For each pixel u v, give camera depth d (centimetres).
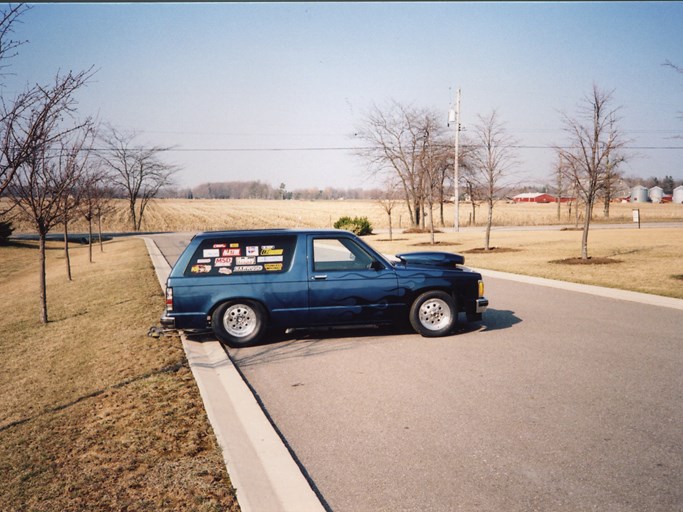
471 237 3484
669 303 1022
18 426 521
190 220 7631
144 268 1897
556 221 5972
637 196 14138
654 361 657
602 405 514
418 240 3312
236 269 785
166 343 802
